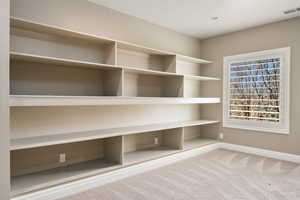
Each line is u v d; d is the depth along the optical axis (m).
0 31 1.83
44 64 2.55
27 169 2.48
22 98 1.97
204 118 4.81
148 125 3.62
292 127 3.52
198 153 3.99
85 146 2.98
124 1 2.95
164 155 3.39
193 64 4.71
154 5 3.07
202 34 4.45
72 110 2.82
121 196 2.32
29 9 2.44
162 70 3.95
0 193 1.85
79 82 2.86
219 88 4.54
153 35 3.83
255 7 3.11
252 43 4.02
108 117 3.20
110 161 2.98
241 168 3.21
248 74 4.10
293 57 3.50
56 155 2.70
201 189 2.49
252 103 4.04
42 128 2.57
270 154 3.79
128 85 3.44
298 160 3.45
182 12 3.31
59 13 2.68
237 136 4.26
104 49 3.07
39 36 2.50
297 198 2.27
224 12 3.30
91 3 2.98
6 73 1.87
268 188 2.51
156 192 2.42
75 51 2.81
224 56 4.45
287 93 3.57
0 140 1.85
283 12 3.29
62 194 2.28
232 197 2.29
